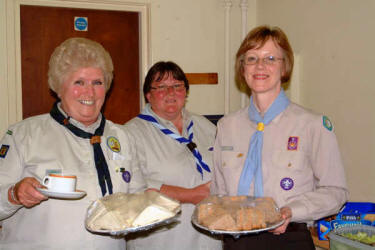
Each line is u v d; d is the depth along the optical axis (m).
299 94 2.80
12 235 1.34
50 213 1.32
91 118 1.43
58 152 1.36
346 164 2.38
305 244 1.35
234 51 3.40
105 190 1.39
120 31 3.11
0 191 1.26
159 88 1.89
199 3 3.27
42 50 2.90
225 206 1.31
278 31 1.44
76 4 2.94
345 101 2.36
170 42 3.20
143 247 1.79
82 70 1.37
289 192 1.38
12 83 2.81
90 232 1.34
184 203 1.76
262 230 1.20
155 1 3.14
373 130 2.16
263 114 1.52
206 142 1.98
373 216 1.76
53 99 2.94
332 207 1.33
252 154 1.47
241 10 3.38
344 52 2.36
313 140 1.39
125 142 1.55
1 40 2.77
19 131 1.36
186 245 1.78
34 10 2.86
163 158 1.82
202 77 3.29
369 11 2.16
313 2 2.63
